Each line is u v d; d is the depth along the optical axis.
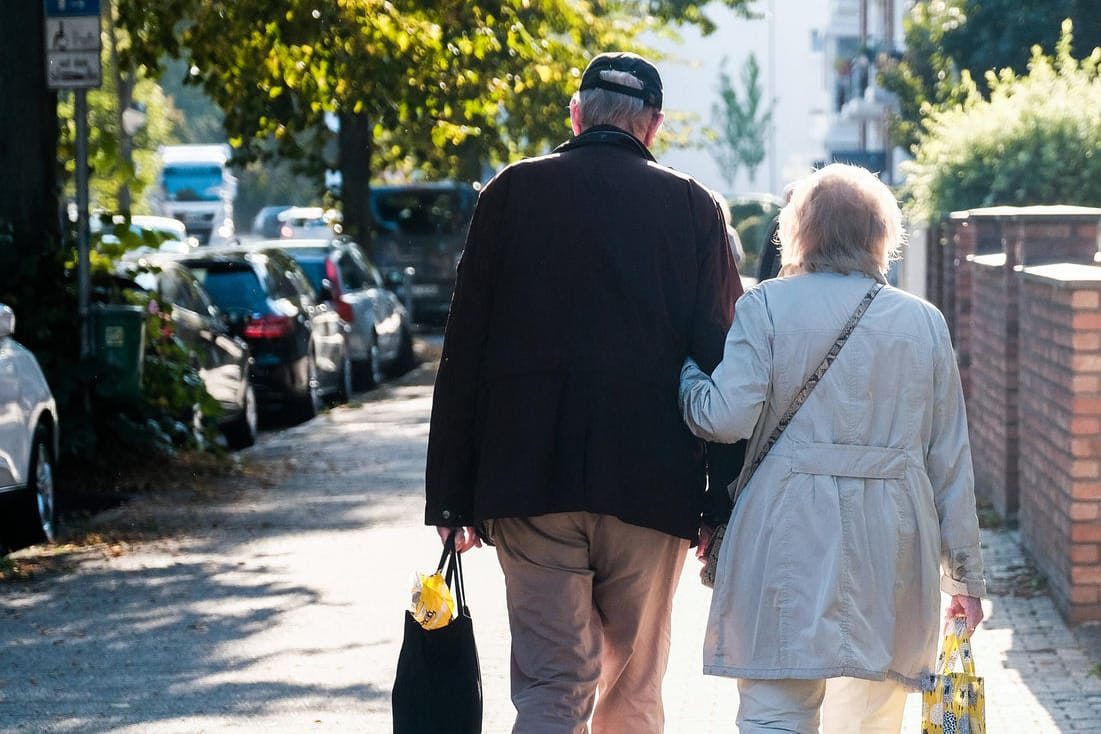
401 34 32.31
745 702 8.45
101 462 26.64
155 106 112.06
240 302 35.91
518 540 8.98
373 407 41.16
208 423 30.23
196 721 12.91
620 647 9.29
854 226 8.65
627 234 8.98
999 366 21.50
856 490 8.34
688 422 8.72
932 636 8.47
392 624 16.31
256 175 177.38
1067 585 15.67
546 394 8.83
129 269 28.42
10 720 12.95
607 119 9.38
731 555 8.46
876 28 88.12
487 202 9.13
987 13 47.19
